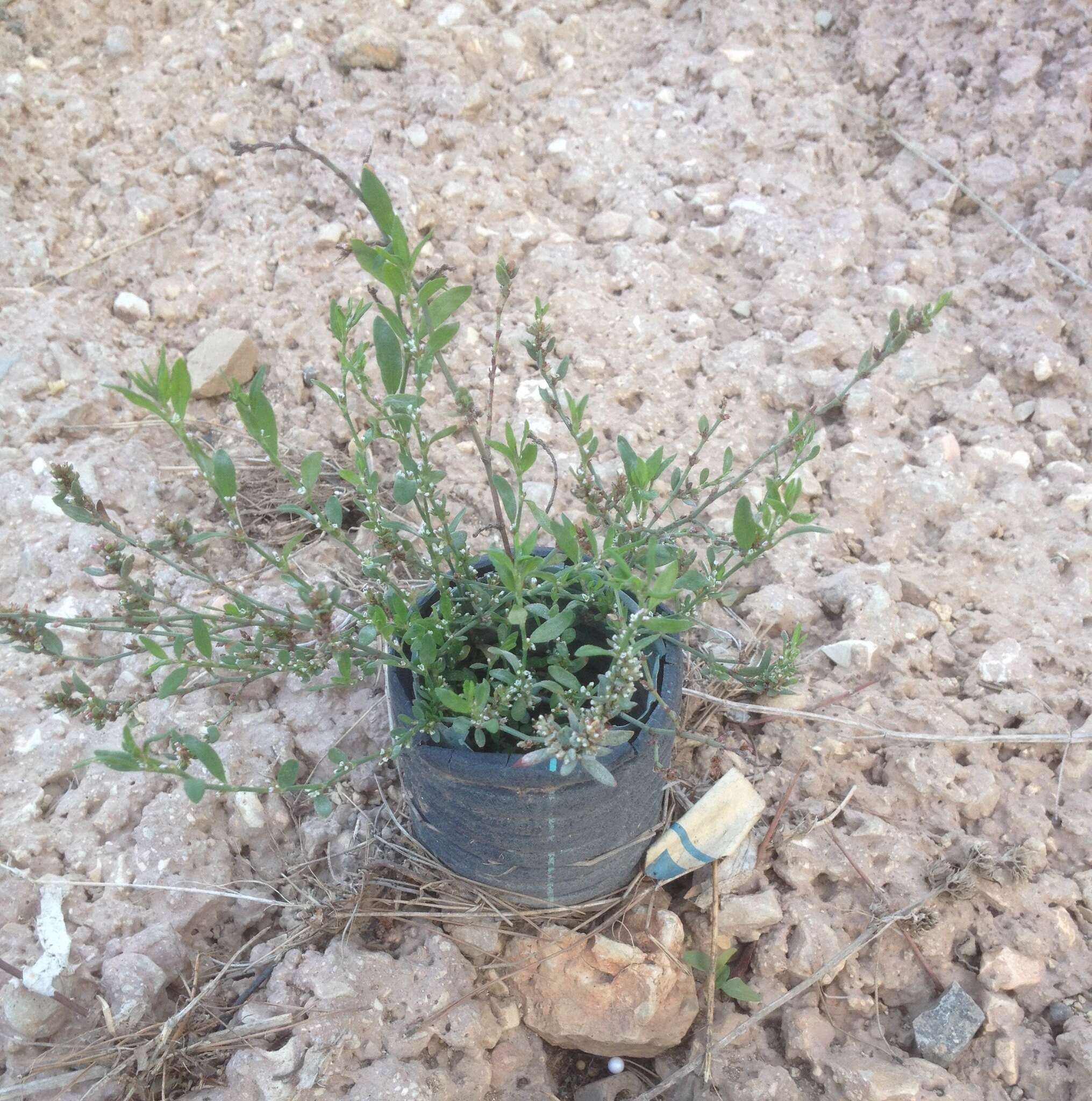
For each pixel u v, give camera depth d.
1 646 0.49
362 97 0.73
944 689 0.50
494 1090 0.42
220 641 0.40
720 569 0.40
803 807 0.46
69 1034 0.40
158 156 0.70
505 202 0.68
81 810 0.44
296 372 0.61
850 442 0.59
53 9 0.75
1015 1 0.75
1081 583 0.54
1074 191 0.68
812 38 0.78
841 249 0.66
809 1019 0.43
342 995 0.40
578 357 0.61
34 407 0.58
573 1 0.80
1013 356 0.62
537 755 0.34
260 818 0.45
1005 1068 0.42
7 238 0.65
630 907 0.44
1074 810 0.47
